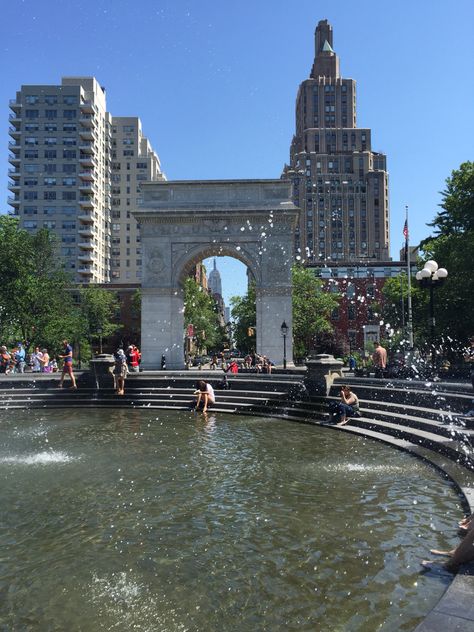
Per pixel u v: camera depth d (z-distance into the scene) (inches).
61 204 3609.7
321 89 5221.5
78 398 918.4
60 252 3582.7
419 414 556.1
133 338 3144.7
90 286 3016.7
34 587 213.2
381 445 501.7
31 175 3614.7
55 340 1915.6
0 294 1798.7
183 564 232.8
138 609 193.6
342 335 2642.7
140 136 4328.3
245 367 1471.5
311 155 4736.7
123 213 4170.8
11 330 1921.8
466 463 389.1
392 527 275.0
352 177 4699.8
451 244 1488.7
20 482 378.9
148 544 257.4
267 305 1488.7
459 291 1451.8
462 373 1026.7
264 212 1491.1
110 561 237.6
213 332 3216.0
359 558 235.8
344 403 637.3
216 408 824.3
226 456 464.4
